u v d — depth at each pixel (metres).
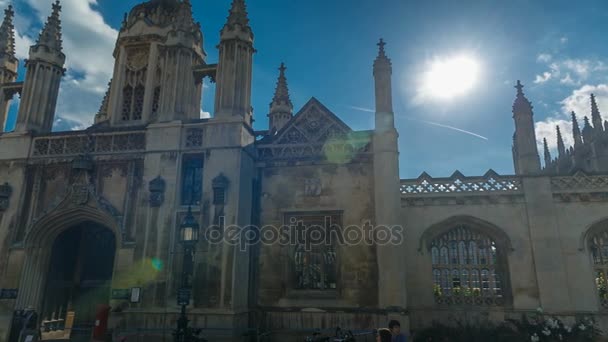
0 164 16.77
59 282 16.75
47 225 15.85
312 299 15.10
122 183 15.97
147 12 21.34
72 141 16.78
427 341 14.59
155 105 19.64
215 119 15.73
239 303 14.30
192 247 13.71
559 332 14.07
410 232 17.23
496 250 16.86
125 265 14.80
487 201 17.09
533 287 15.95
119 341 12.86
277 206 16.25
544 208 16.58
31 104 17.48
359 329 14.36
